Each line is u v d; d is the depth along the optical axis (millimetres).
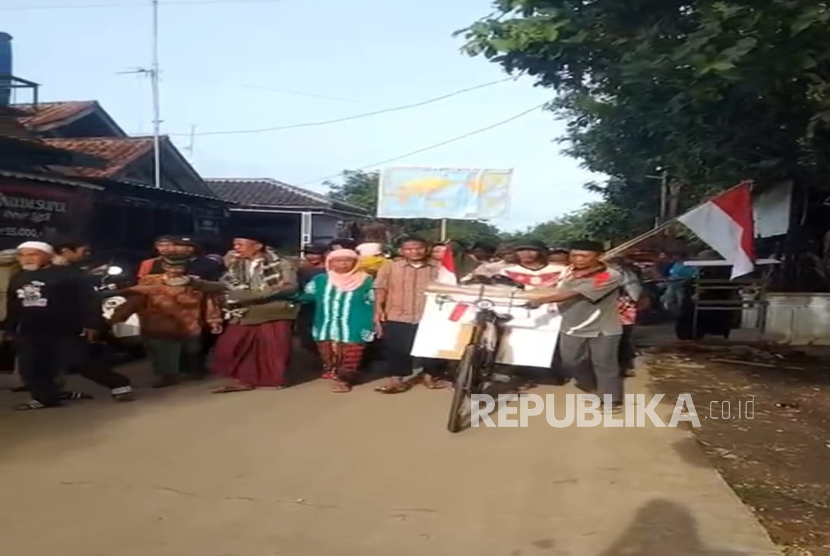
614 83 10461
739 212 10961
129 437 6637
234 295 8633
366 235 12453
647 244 20078
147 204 16531
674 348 13016
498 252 10609
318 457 6195
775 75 8117
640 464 6195
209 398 8227
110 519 4859
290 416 7496
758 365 11492
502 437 6891
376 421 7359
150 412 7547
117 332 9648
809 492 5754
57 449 6262
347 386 8688
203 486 5473
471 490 5520
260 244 8852
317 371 10008
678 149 13656
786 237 16031
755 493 5688
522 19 9828
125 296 8711
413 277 8898
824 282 15859
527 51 10195
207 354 9617
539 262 9055
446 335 8516
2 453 6141
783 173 13000
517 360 8375
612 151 17250
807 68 7855
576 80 11047
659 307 18047
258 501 5219
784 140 11719
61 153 15711
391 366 9633
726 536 4781
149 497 5246
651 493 5523
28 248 7613
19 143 14508
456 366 9203
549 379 9414
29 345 7551
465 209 12062
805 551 4684
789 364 11711
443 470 5941
